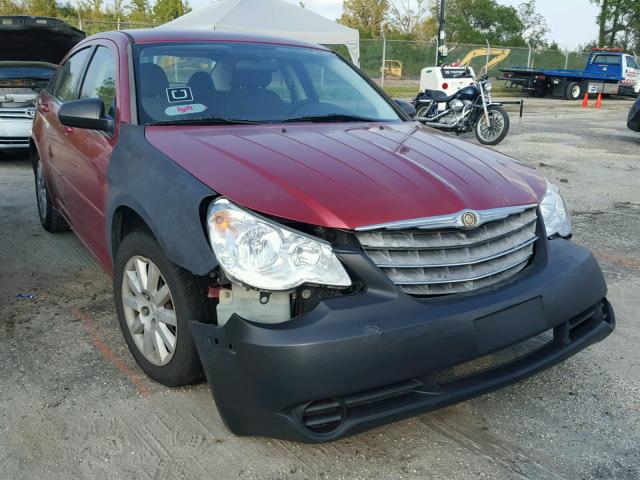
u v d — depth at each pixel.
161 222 2.50
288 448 2.50
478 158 2.97
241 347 2.14
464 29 55.38
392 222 2.27
